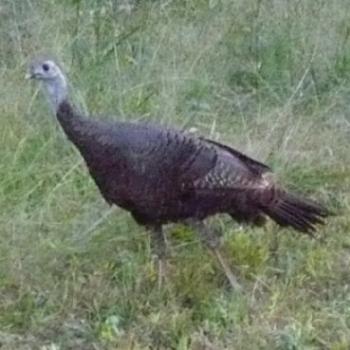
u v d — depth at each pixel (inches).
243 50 690.8
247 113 642.8
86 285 509.7
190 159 493.7
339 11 716.0
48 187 562.3
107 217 539.5
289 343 475.5
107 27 690.2
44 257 519.2
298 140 606.2
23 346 479.2
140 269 517.3
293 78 673.0
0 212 537.6
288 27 701.3
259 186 500.1
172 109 618.8
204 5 722.8
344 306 506.6
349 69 680.4
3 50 669.3
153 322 486.3
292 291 510.6
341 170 593.6
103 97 626.8
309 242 541.3
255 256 526.9
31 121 605.3
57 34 667.4
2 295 503.5
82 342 481.7
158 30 690.8
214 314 491.5
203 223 514.6
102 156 493.7
